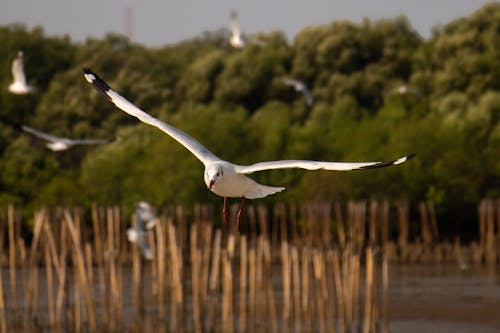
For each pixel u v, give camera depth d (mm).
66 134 70812
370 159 65812
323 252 34656
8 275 52594
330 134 69125
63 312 41031
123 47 85188
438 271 58781
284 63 80438
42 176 65750
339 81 76750
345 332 33688
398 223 67062
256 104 78812
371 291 33906
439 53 77875
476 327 39156
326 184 64875
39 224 35781
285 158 66000
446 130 68562
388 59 78500
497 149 68125
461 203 68250
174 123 67625
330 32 79062
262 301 34312
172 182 62500
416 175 66250
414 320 40594
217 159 14922
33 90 37312
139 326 35594
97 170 64312
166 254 36156
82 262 34156
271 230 68938
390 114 71438
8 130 69250
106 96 15055
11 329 37094
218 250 33844
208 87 78250
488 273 57406
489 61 74500
